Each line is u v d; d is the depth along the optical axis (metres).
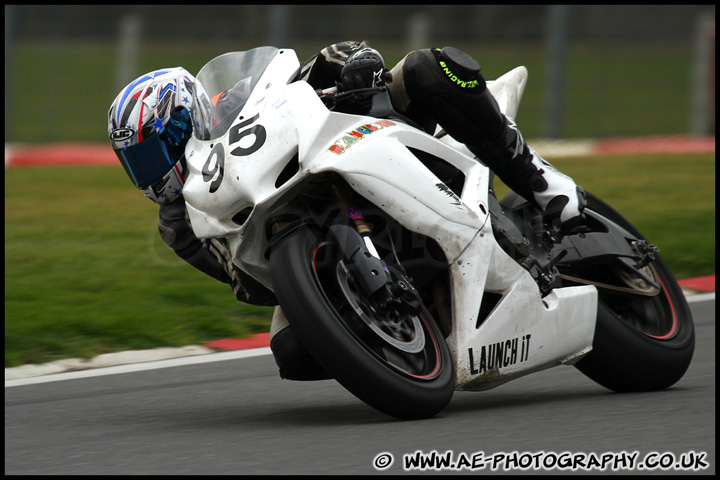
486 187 12.44
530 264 12.55
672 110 95.62
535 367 12.90
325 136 11.39
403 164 11.53
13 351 17.91
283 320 12.52
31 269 25.73
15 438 12.01
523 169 13.20
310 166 11.14
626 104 99.38
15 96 93.44
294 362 12.03
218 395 14.62
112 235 30.73
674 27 147.50
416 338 11.45
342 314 11.42
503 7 142.25
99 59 114.94
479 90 12.26
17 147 64.81
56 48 115.88
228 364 16.84
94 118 84.81
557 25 57.22
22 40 110.25
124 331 19.11
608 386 14.16
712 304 21.19
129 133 12.09
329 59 12.41
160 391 14.92
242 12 124.56
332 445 10.71
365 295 11.15
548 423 11.63
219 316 20.50
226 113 12.38
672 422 11.57
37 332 18.97
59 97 93.69
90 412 13.53
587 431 11.16
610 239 14.58
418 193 11.53
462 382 12.02
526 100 94.94
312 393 14.64
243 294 12.38
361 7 129.00
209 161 11.75
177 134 12.18
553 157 48.47
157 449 11.02
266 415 13.11
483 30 86.75
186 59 118.12
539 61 122.12
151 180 12.34
